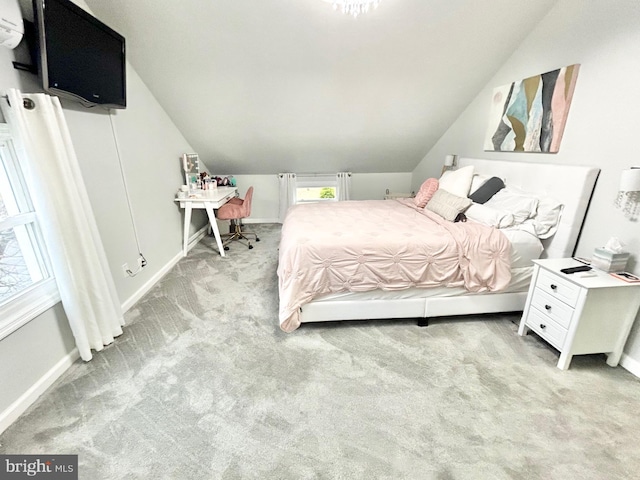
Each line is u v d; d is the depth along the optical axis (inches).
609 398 66.9
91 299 80.6
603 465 52.9
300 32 102.0
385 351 82.4
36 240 70.6
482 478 50.9
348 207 135.6
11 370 62.2
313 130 158.4
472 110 141.1
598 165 84.3
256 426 60.6
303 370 75.5
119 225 101.3
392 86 129.6
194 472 52.2
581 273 74.2
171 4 90.1
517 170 109.1
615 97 79.0
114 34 87.5
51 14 63.8
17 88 65.1
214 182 163.8
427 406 65.0
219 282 124.3
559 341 75.8
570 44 91.4
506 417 62.2
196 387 70.3
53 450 56.0
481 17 99.8
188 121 145.5
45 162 67.8
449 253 87.9
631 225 75.7
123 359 79.4
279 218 210.1
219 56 110.0
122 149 104.1
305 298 86.7
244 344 85.6
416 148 180.7
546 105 99.3
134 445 56.9
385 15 97.3
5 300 62.4
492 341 86.5
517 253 92.0
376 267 87.3
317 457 54.7
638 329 72.6
